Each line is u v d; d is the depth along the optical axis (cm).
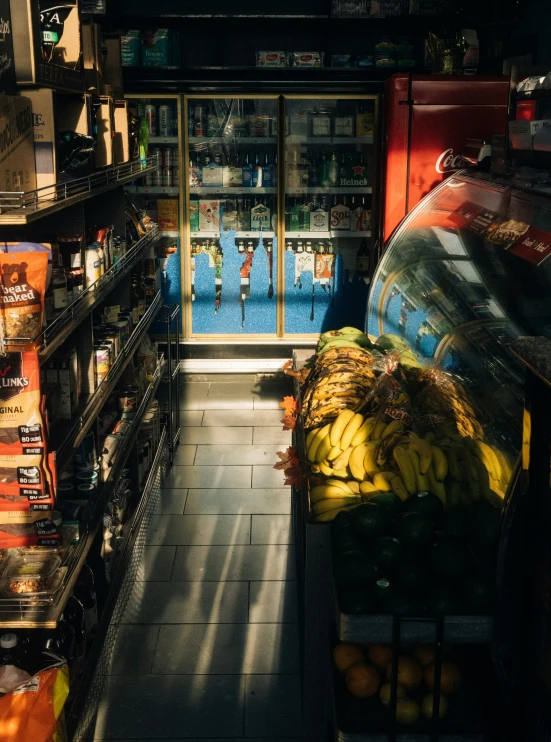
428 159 527
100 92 392
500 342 272
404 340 379
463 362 301
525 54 607
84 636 297
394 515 253
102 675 315
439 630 220
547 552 187
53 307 262
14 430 227
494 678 241
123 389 426
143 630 348
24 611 248
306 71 603
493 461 265
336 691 239
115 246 392
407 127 522
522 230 279
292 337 680
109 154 367
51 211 241
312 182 659
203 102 646
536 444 190
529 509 194
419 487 269
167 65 616
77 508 288
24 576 254
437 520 253
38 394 225
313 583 264
